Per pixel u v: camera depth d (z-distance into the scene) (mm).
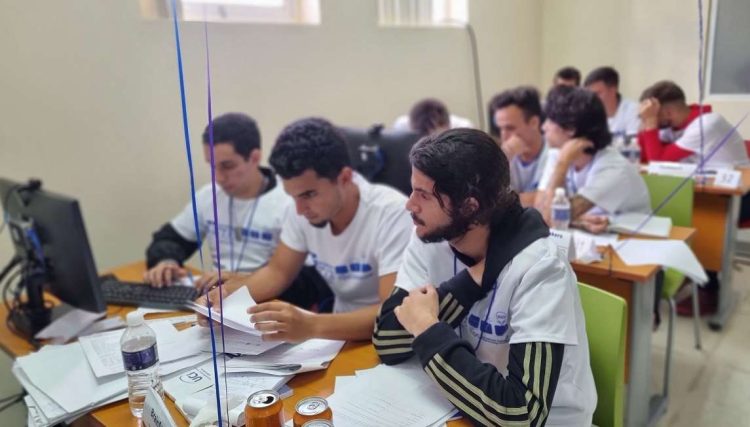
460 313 1098
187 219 1940
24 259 1553
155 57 1955
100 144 2195
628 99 1956
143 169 2240
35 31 2004
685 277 2045
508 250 1053
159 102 2045
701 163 1834
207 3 1082
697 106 1656
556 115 2119
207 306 1183
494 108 2539
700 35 1528
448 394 963
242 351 1185
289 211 1660
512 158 2375
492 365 993
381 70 3184
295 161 1345
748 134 1574
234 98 2480
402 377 1106
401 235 1428
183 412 1004
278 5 2643
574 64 2088
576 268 1730
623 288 1710
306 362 1167
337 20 2914
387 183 1915
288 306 1253
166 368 1152
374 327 1237
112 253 2295
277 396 907
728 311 2023
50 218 1391
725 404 1908
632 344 1709
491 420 908
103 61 2121
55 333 1422
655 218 2027
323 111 2924
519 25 2480
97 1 2062
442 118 2658
